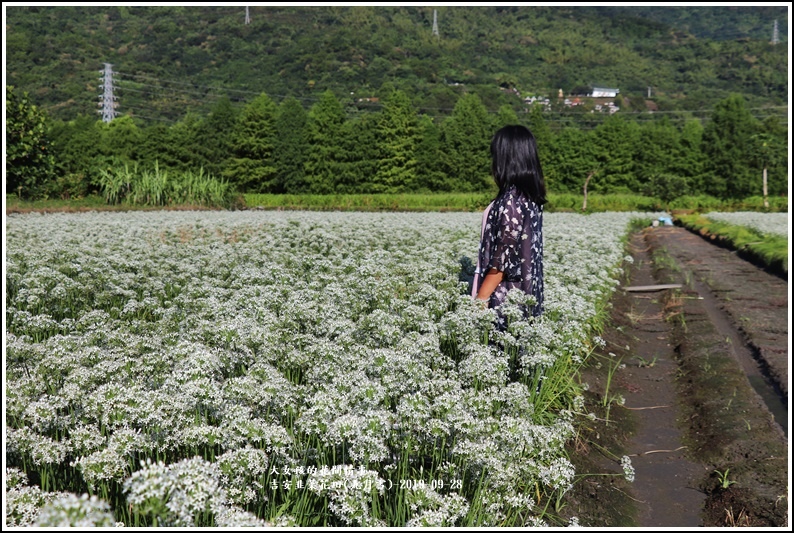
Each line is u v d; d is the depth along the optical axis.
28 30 96.19
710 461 4.62
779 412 5.39
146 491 2.49
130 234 14.09
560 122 100.31
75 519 2.27
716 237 22.72
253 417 3.80
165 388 3.86
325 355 4.37
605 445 4.85
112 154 58.34
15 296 7.23
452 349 5.53
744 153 64.75
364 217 24.73
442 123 69.88
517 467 3.38
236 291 6.89
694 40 162.25
